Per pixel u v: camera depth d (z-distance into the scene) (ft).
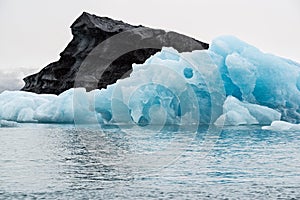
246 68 96.12
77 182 36.55
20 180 37.29
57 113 96.73
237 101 93.04
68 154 49.67
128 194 32.99
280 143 59.93
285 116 97.96
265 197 32.35
